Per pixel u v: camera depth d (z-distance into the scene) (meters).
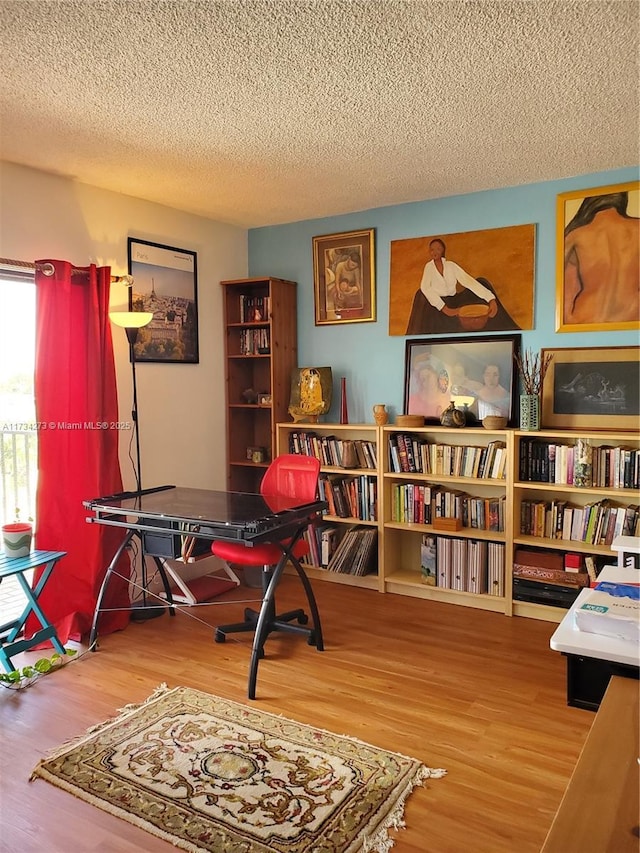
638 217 3.39
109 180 3.54
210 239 4.47
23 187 3.28
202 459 4.46
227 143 2.99
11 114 2.62
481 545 3.72
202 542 3.33
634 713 1.39
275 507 3.10
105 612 3.45
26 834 1.90
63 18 1.90
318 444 4.34
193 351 4.35
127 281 3.70
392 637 3.36
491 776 2.16
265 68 2.24
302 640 3.32
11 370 3.48
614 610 1.62
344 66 2.23
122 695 2.74
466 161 3.28
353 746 2.34
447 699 2.69
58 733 2.44
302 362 4.63
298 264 4.58
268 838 1.88
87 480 3.51
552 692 2.75
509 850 1.82
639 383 3.44
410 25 1.96
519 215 3.74
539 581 3.55
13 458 3.83
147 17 1.90
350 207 4.18
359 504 4.16
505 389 3.81
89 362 3.51
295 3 1.83
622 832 1.04
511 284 3.78
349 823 1.93
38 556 3.10
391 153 3.15
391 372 4.24
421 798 2.05
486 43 2.07
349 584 4.24
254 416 4.85
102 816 1.98
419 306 4.09
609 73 2.29
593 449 3.46
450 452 3.88
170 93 2.44
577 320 3.59
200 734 2.42
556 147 3.08
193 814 1.98
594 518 3.45
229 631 3.30
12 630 3.13
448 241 3.96
